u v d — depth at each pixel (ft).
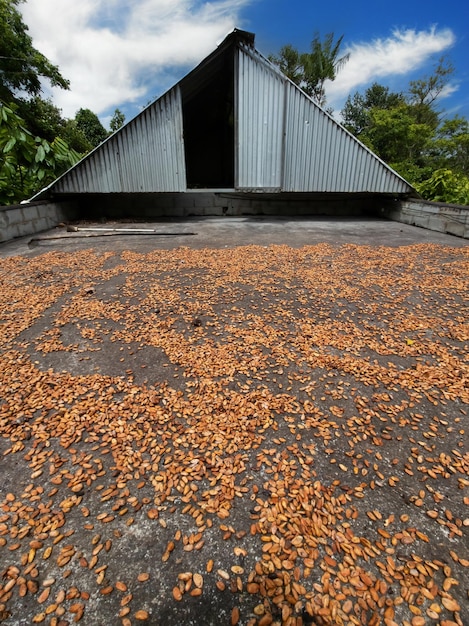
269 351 7.74
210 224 25.77
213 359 7.36
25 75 52.29
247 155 26.20
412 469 4.76
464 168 58.90
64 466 4.73
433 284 12.11
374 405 6.02
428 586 3.37
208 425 5.47
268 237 20.57
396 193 27.91
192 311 9.86
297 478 4.59
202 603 3.24
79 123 79.51
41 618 3.11
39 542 3.75
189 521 4.01
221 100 34.17
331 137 25.90
